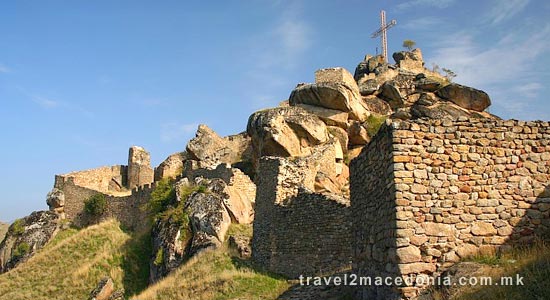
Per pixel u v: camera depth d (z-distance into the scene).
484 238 10.72
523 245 10.70
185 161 49.78
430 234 10.57
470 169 11.10
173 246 29.83
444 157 11.09
